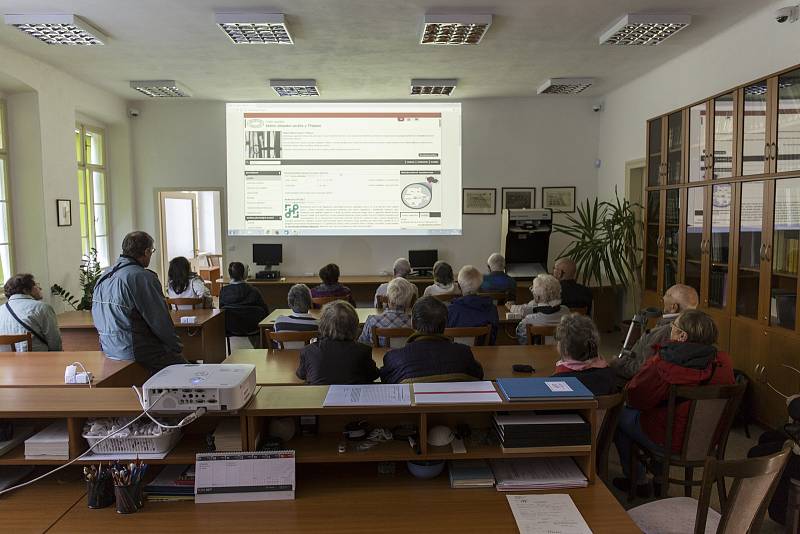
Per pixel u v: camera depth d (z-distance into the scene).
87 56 5.54
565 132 7.94
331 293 5.23
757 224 3.81
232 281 5.59
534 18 4.54
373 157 7.91
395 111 7.89
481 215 8.02
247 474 1.81
